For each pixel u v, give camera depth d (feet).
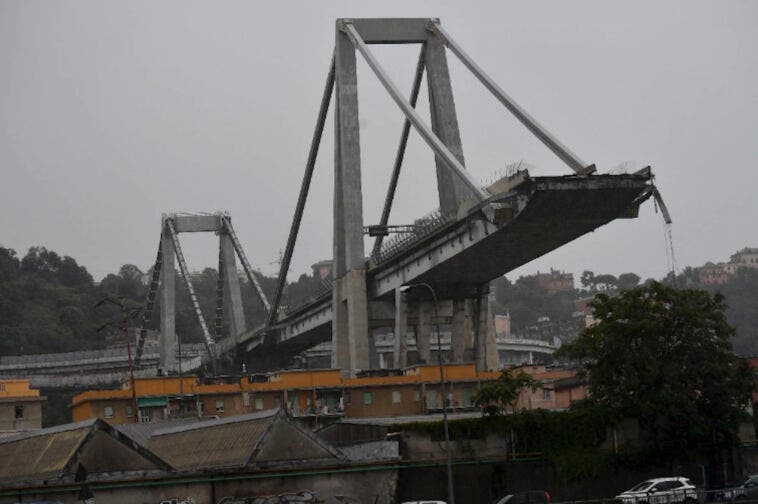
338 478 249.75
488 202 375.45
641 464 285.23
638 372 287.69
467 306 499.10
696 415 287.28
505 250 415.64
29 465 249.34
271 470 243.60
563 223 376.07
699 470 291.79
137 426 303.48
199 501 237.45
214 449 255.91
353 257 499.10
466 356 501.56
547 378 426.92
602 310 299.17
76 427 251.80
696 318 291.99
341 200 522.06
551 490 275.39
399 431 269.64
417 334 496.23
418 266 456.45
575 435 281.33
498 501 251.60
